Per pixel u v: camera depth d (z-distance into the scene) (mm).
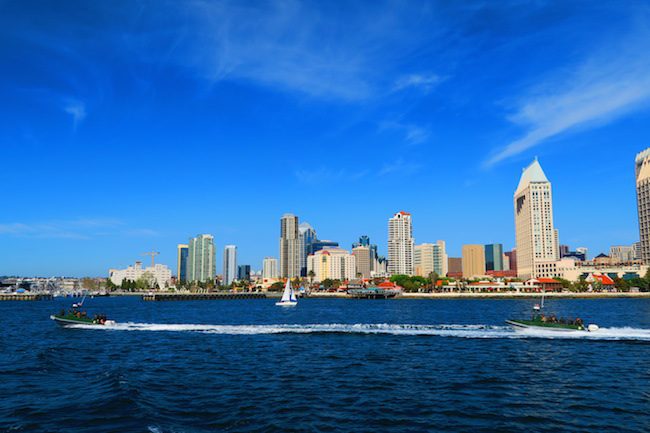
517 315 130250
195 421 30500
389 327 87438
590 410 33156
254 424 29797
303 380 43250
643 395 37469
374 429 28922
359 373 46406
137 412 32031
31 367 50531
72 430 28812
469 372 46688
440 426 29562
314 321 113875
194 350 62375
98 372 47656
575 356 55594
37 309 198125
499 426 29594
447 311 153000
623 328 83938
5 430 28969
